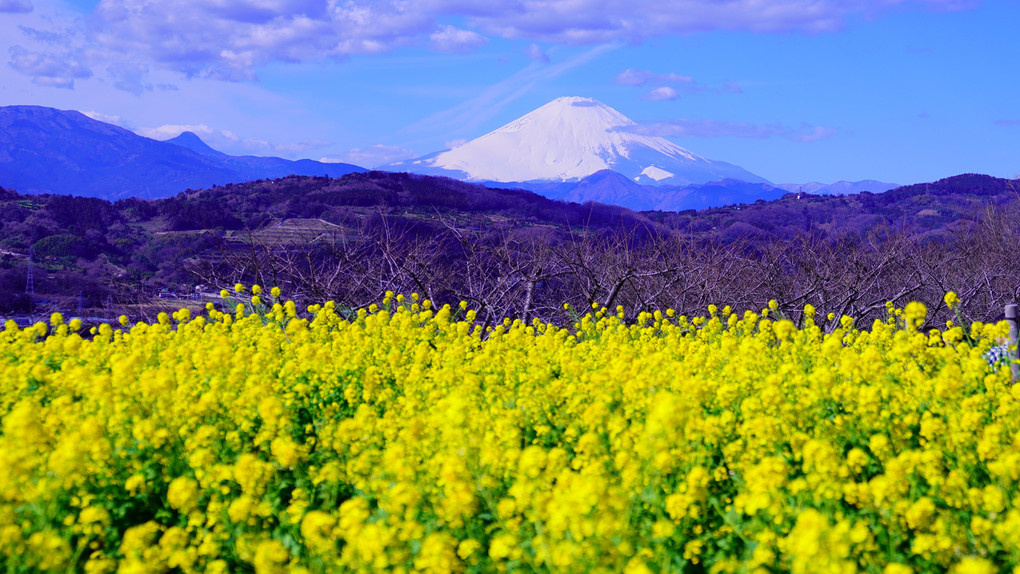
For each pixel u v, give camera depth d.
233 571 5.21
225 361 8.53
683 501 5.07
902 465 5.12
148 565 4.55
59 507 5.39
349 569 4.51
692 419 6.15
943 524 4.76
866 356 8.02
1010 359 9.17
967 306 22.30
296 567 4.70
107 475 6.00
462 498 4.98
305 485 6.00
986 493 4.95
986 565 3.89
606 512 4.58
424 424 6.14
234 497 5.77
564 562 4.22
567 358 9.70
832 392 7.18
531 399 7.73
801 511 5.04
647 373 8.50
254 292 15.52
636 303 20.06
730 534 5.14
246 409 7.13
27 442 5.67
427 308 15.57
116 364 7.09
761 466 5.03
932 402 7.50
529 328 13.34
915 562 4.90
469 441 5.72
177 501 5.14
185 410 6.86
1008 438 6.38
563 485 5.00
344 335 11.88
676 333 12.88
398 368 9.48
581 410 7.26
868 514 5.33
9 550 4.54
